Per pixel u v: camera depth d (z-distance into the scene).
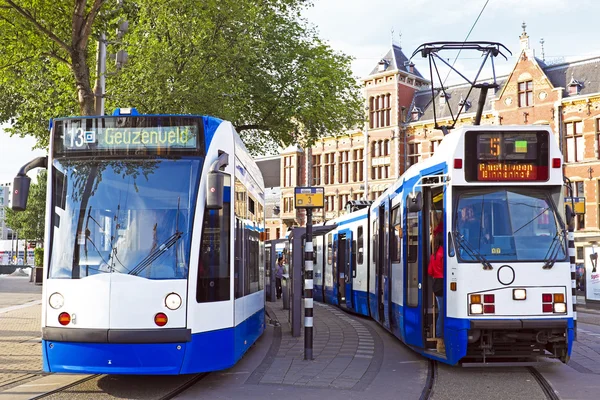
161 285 7.39
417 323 9.98
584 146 43.41
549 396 7.58
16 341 12.52
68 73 17.16
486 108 49.34
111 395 7.62
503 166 8.92
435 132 52.78
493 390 7.95
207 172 7.81
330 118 24.08
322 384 8.38
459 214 8.84
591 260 24.47
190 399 7.46
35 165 7.92
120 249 7.52
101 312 7.34
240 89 20.23
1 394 7.66
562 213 8.89
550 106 44.94
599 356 10.59
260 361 10.26
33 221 55.78
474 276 8.59
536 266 8.62
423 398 7.54
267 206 67.94
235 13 18.53
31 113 21.66
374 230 15.55
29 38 13.35
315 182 59.50
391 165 54.88
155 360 7.28
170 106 17.20
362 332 14.27
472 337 8.57
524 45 46.53
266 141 26.02
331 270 22.83
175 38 17.64
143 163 7.78
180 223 7.60
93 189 7.72
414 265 10.27
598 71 44.00
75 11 12.56
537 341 8.77
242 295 9.07
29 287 31.81
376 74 56.00
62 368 7.36
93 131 7.87
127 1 17.47
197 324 7.49
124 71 17.22
